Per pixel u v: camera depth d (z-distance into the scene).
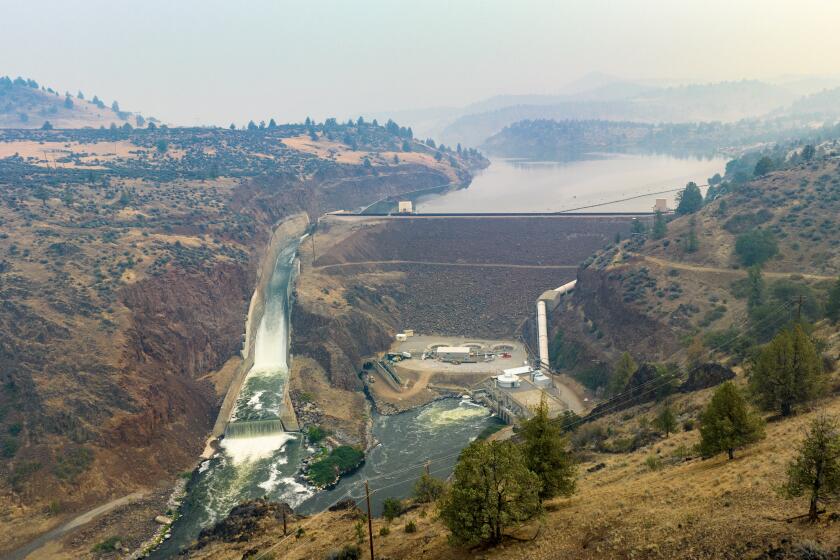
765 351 93.94
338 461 161.62
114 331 177.00
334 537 94.12
